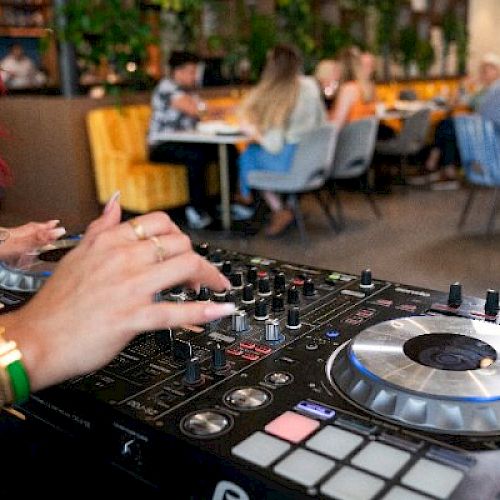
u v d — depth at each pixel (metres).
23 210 4.83
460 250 3.71
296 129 3.87
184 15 5.95
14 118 4.66
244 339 0.71
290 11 6.56
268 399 0.58
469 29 9.38
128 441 0.56
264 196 4.30
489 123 3.75
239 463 0.48
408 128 5.21
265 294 0.85
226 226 4.27
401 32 8.04
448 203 5.04
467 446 0.50
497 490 0.45
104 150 4.50
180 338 0.71
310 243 3.96
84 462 0.61
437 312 0.78
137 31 4.99
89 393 0.59
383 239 4.01
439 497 0.44
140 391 0.60
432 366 0.58
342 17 7.66
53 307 0.48
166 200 4.47
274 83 3.84
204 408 0.56
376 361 0.59
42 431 0.65
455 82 8.77
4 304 0.81
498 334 0.64
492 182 3.87
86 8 4.68
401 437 0.51
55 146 4.55
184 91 4.64
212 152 4.59
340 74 5.38
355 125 4.10
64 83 4.75
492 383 0.55
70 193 4.58
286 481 0.46
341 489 0.45
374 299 0.83
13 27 6.70
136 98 4.94
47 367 0.46
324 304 0.81
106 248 0.50
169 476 0.53
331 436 0.52
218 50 6.44
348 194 5.48
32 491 0.65
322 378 0.62
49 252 0.95
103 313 0.46
